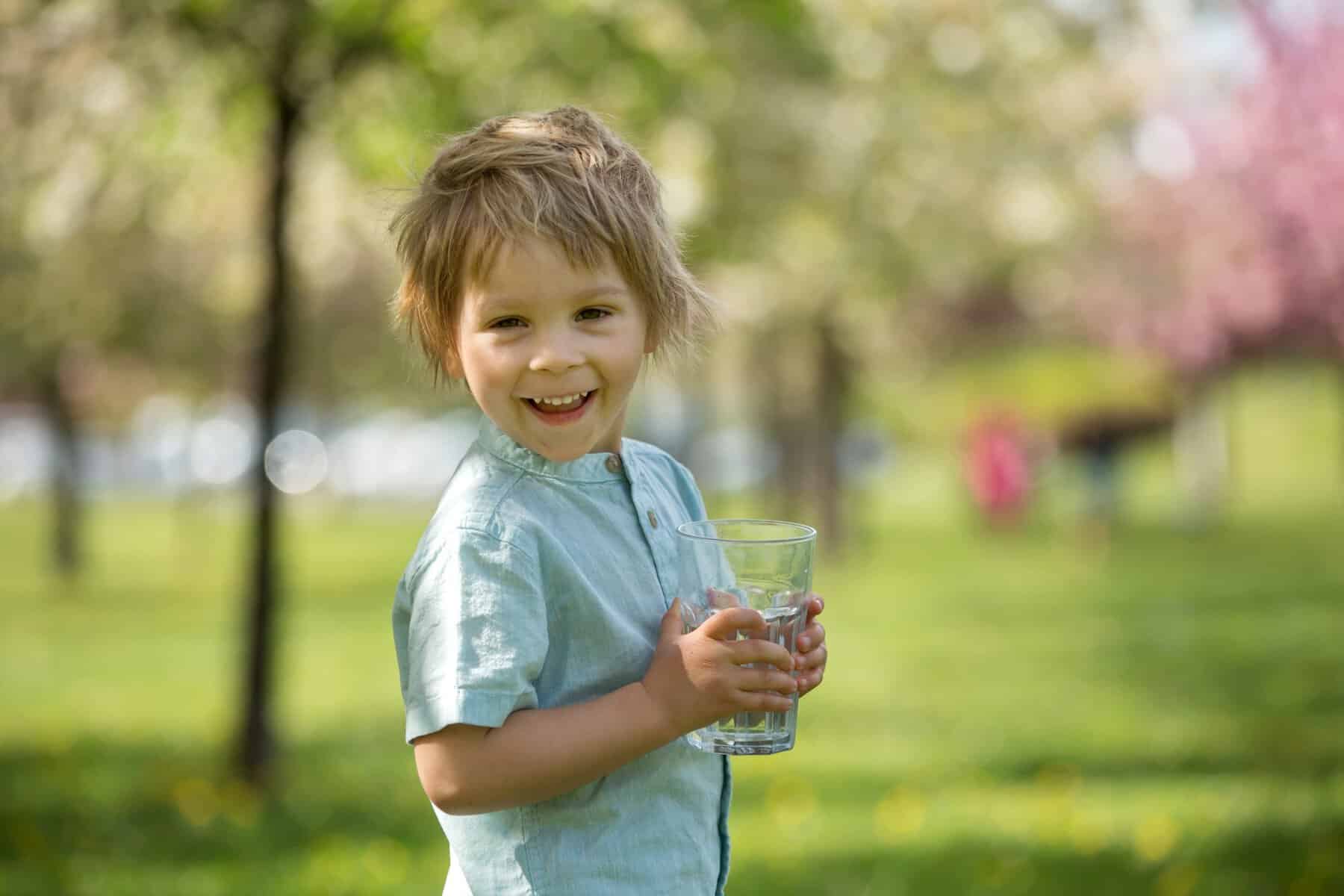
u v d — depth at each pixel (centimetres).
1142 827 584
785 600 191
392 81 657
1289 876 507
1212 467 2355
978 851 553
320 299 1509
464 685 178
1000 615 1387
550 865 188
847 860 542
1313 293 1494
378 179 634
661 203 202
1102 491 2153
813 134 1010
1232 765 733
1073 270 1755
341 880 527
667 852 194
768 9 677
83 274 908
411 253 198
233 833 614
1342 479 2994
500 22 614
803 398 2141
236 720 706
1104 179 1491
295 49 635
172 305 1305
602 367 188
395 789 702
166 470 4078
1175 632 1232
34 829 614
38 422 3522
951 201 1297
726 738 192
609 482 203
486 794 179
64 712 952
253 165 805
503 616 183
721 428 3475
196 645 1287
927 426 3919
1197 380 2180
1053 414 2188
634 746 181
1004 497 2392
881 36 1167
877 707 930
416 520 3331
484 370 188
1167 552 1938
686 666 181
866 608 1455
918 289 1559
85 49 655
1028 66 1241
